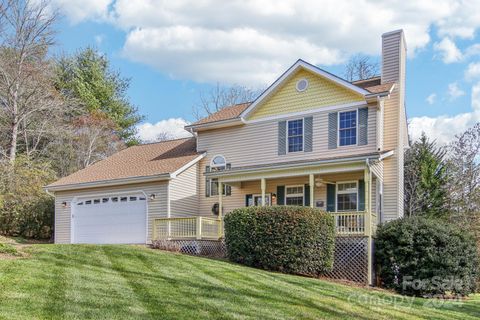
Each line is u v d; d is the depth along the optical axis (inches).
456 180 974.4
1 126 1172.5
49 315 264.4
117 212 834.8
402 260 571.5
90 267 413.1
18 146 1298.0
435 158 976.9
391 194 701.3
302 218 560.4
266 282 425.7
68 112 1381.6
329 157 717.3
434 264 559.2
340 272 593.3
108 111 1542.8
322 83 761.6
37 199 968.3
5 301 279.9
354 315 338.6
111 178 839.1
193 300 329.1
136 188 818.8
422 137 996.6
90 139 1371.8
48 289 318.0
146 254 510.6
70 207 888.3
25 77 1165.7
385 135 721.0
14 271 359.6
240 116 819.4
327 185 726.5
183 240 709.3
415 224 585.0
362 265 585.0
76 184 868.0
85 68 1549.0
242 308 321.4
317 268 560.4
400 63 735.7
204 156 863.7
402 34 746.8
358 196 698.2
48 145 1309.1
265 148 801.6
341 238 603.8
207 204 839.1
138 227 804.6
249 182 799.7
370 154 617.6
